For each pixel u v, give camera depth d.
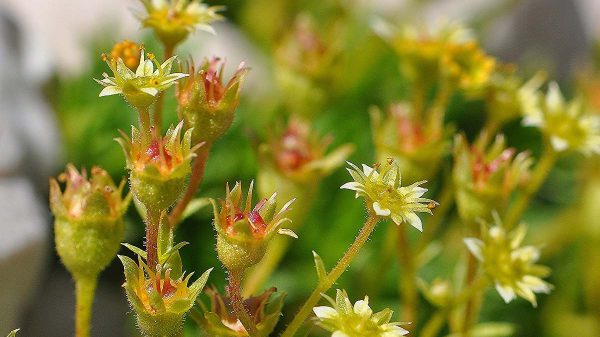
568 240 0.19
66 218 0.12
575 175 0.20
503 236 0.13
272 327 0.11
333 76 0.17
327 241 0.18
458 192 0.13
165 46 0.13
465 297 0.13
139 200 0.11
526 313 0.19
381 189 0.11
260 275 0.14
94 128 0.20
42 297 0.19
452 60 0.15
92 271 0.12
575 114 0.14
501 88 0.15
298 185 0.15
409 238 0.18
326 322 0.11
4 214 0.17
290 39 0.18
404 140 0.14
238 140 0.19
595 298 0.18
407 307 0.14
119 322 0.19
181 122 0.11
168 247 0.11
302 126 0.16
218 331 0.11
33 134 0.19
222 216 0.11
